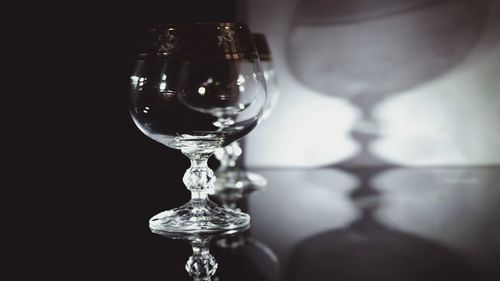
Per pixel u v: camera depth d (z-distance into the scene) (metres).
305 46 0.85
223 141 0.53
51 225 0.52
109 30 0.61
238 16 0.85
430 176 0.78
